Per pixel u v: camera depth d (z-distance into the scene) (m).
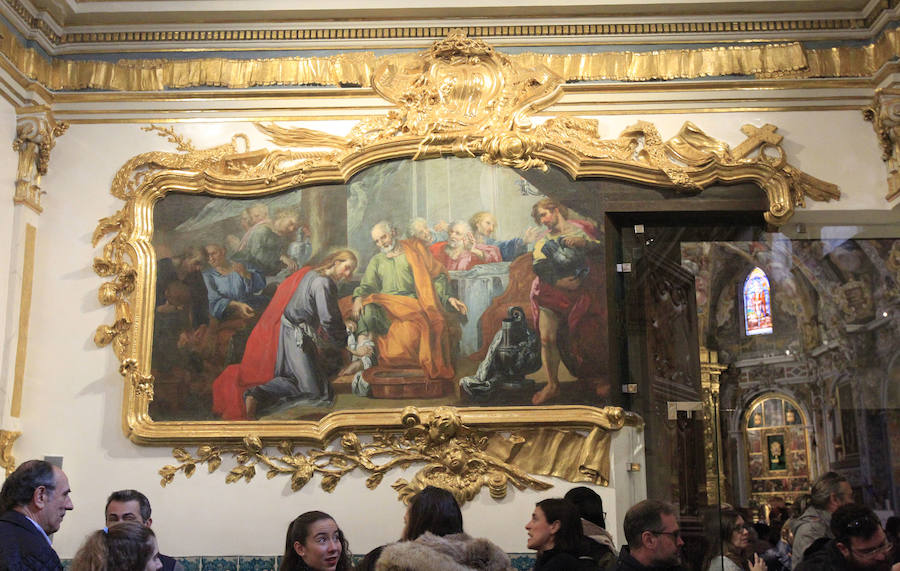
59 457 9.68
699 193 10.24
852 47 10.60
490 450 9.65
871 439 9.27
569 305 10.00
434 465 9.58
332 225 10.32
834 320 9.68
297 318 10.06
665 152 10.34
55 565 5.32
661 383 9.86
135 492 6.60
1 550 5.06
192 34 10.81
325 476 9.59
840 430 9.32
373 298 10.09
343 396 9.85
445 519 5.30
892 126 10.01
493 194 10.33
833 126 10.38
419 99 10.59
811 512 8.53
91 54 10.79
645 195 10.25
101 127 10.60
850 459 9.22
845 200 10.16
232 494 9.60
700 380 9.72
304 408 9.83
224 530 9.51
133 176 10.46
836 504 8.50
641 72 10.62
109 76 10.71
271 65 10.77
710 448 9.59
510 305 10.02
